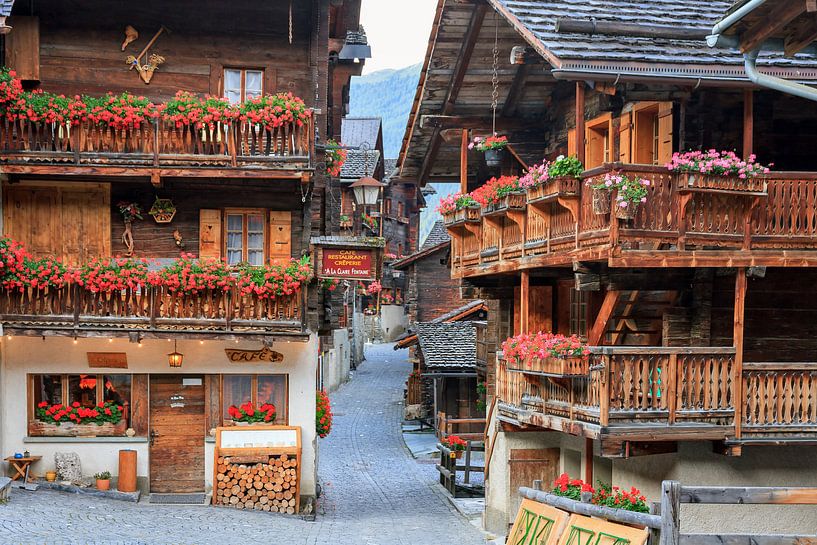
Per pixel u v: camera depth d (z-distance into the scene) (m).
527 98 20.48
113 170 19.38
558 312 18.86
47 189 20.62
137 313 19.47
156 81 21.05
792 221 14.24
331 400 43.94
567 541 12.30
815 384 14.46
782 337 15.71
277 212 21.14
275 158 19.67
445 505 23.41
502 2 16.70
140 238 20.88
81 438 20.14
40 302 19.28
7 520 15.52
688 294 15.47
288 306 19.88
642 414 13.97
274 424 20.59
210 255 20.92
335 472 28.14
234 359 20.52
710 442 14.81
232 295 19.67
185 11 21.16
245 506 19.78
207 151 19.64
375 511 22.05
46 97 19.33
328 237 20.42
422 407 37.56
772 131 15.80
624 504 13.47
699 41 15.64
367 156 40.75
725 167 13.73
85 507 17.95
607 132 18.20
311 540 16.95
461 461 29.81
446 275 48.66
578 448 18.22
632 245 14.22
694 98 15.56
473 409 34.44
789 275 15.73
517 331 19.36
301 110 19.72
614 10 16.72
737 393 14.19
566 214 15.26
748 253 14.05
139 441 20.25
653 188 13.77
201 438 20.56
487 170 24.25
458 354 33.91
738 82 14.52
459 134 20.59
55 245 20.64
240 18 21.31
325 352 41.06
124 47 20.95
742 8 11.35
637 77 14.43
